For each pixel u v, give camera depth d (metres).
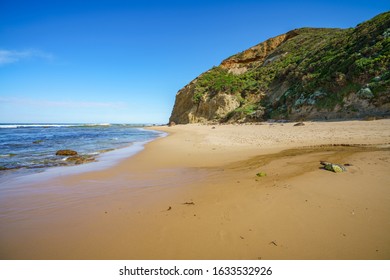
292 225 3.71
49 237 3.78
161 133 34.41
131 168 9.27
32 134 35.84
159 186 6.45
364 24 33.84
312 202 4.47
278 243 3.27
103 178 7.81
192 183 6.48
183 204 4.86
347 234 3.38
